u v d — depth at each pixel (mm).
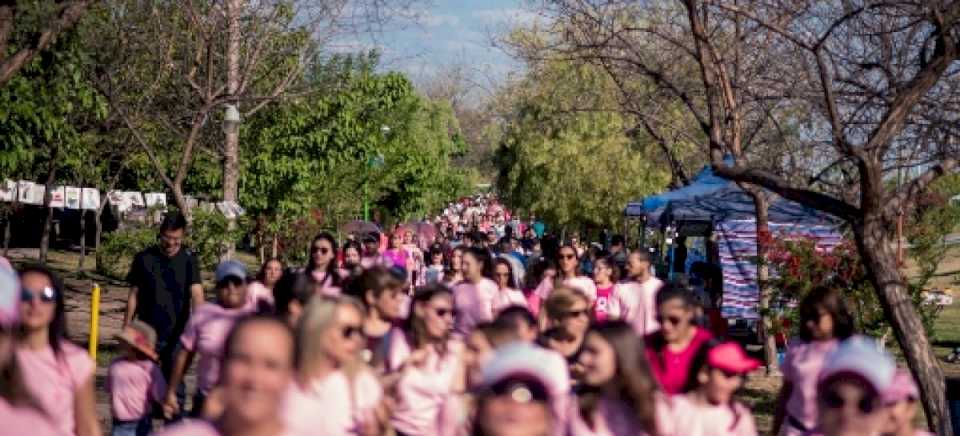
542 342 8945
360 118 34562
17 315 5211
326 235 12531
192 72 22469
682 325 7859
